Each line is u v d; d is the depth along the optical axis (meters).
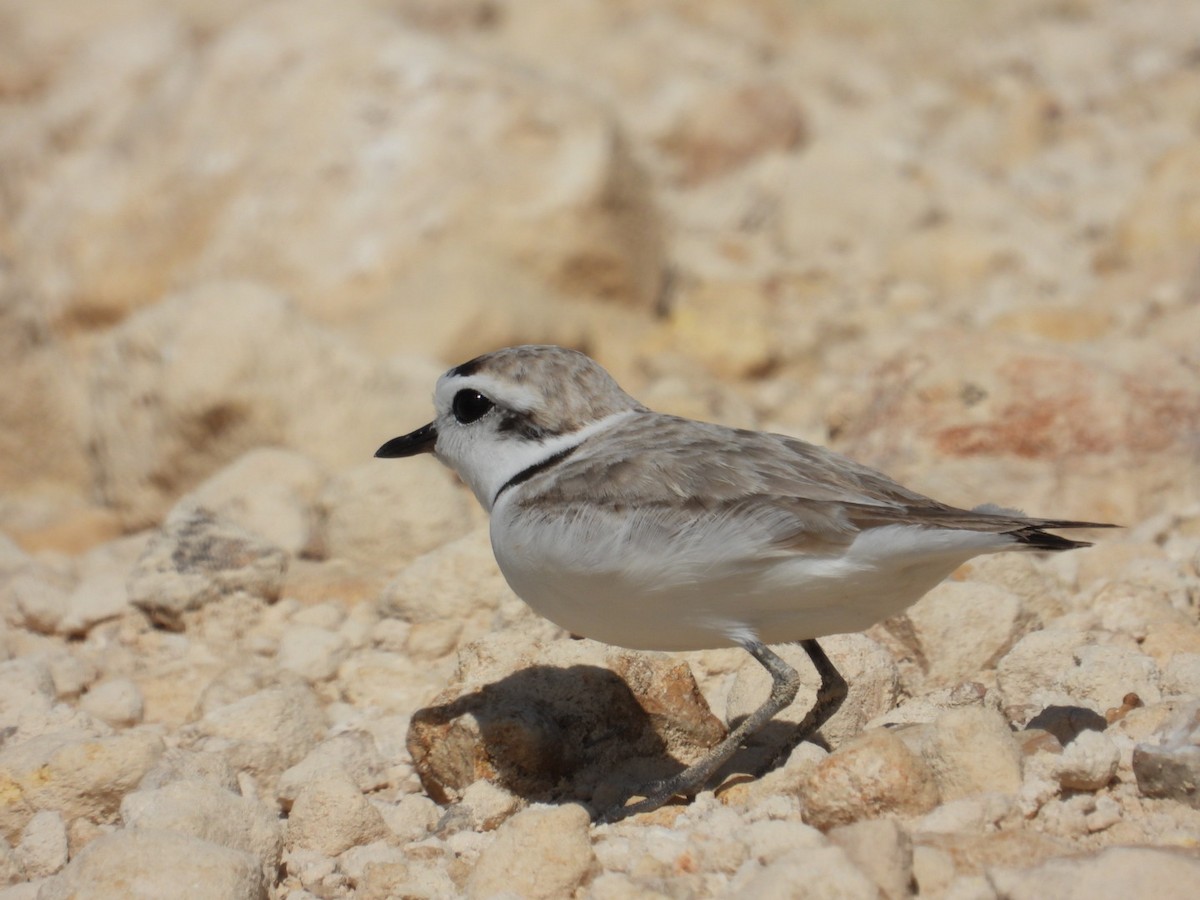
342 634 11.12
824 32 31.45
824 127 25.97
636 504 7.55
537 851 7.09
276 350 14.52
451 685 8.78
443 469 13.38
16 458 16.27
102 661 11.18
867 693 8.84
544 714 8.51
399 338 16.66
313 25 18.89
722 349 17.77
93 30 26.92
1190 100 26.25
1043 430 12.39
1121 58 29.22
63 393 16.59
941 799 7.40
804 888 6.37
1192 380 12.58
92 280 18.12
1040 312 16.89
